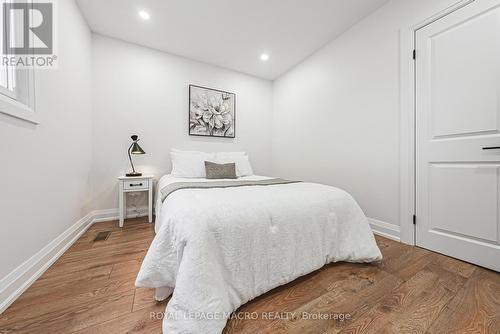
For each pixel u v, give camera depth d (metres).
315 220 1.27
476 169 1.39
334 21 2.17
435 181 1.60
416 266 1.39
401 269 1.36
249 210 1.08
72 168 1.78
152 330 0.85
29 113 1.16
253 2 1.91
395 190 1.87
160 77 2.71
